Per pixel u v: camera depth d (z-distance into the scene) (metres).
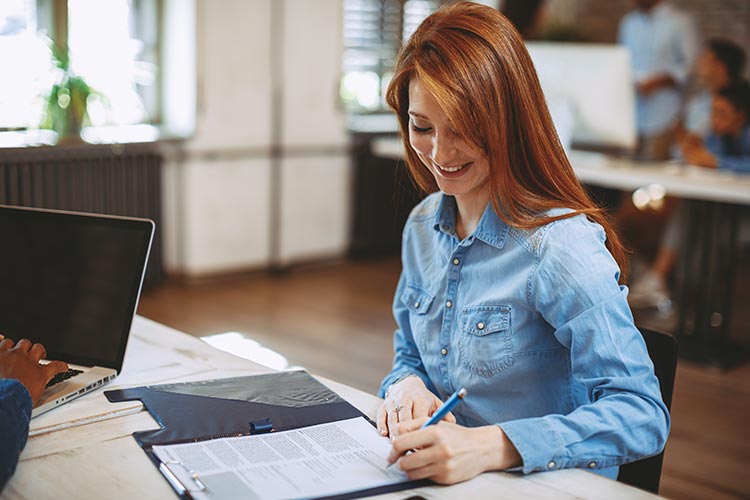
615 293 1.27
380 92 6.23
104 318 1.55
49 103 4.46
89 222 1.57
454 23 1.29
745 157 4.76
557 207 1.34
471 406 1.42
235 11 5.20
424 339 1.50
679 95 5.80
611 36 6.83
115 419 1.33
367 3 5.96
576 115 4.32
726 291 4.14
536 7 6.99
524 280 1.33
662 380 1.42
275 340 4.18
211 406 1.38
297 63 5.54
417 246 1.57
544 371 1.36
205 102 5.14
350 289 5.31
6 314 1.60
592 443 1.19
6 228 1.62
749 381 3.88
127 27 4.89
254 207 5.54
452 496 1.10
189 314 4.57
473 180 1.36
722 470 2.89
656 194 4.94
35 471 1.14
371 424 1.33
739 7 6.29
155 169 4.95
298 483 1.11
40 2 4.53
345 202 6.06
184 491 1.08
